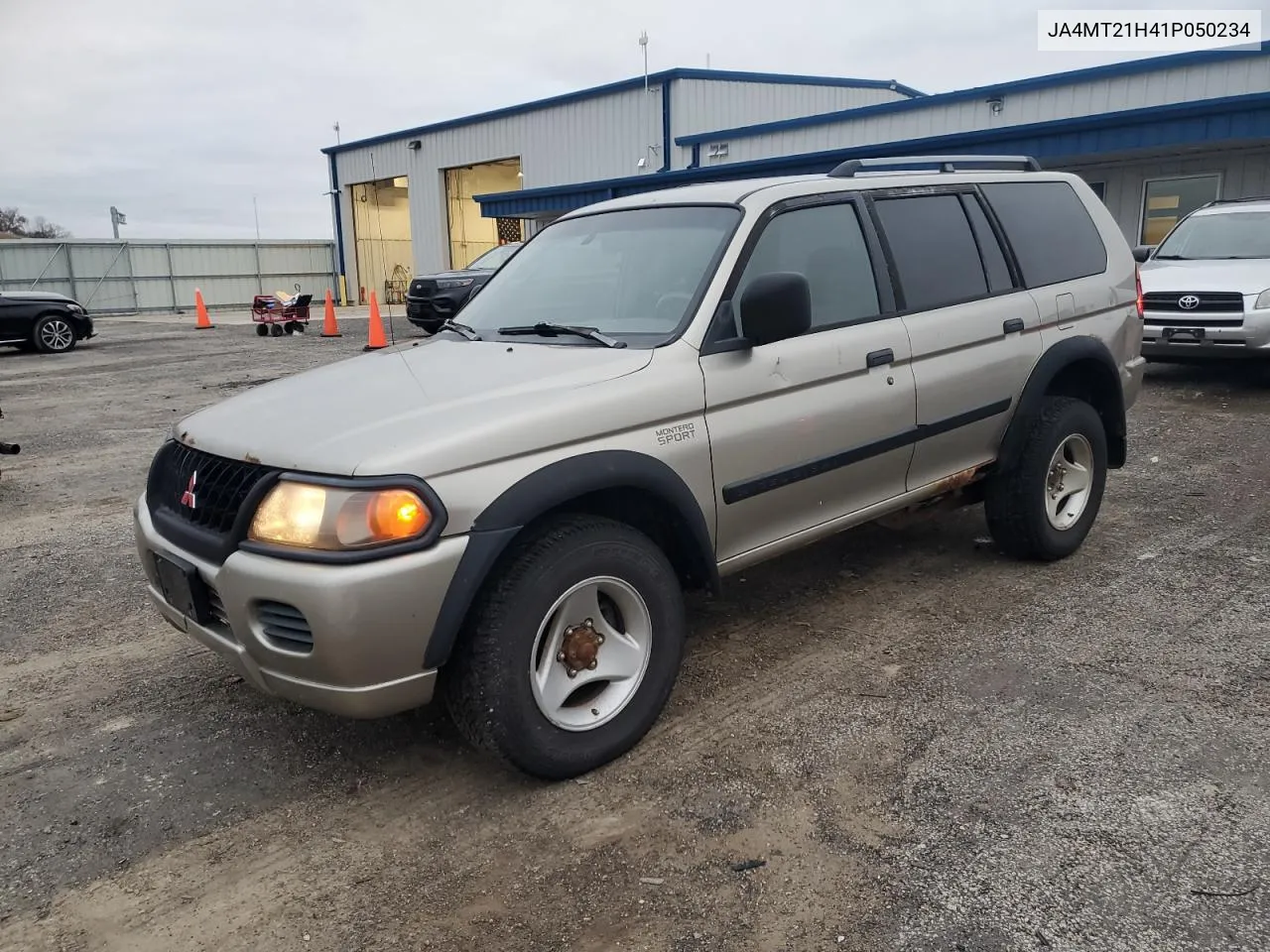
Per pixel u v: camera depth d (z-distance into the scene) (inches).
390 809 119.5
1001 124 671.8
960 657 154.8
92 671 161.3
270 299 816.9
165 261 1406.3
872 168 178.5
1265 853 103.9
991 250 181.2
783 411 142.4
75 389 503.2
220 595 112.6
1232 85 558.9
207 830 116.3
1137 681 144.6
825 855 106.9
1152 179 615.8
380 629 105.0
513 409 117.1
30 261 1305.4
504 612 113.3
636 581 126.1
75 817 119.5
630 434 124.9
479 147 1243.8
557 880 104.9
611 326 143.3
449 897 102.7
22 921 101.0
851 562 200.8
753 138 866.1
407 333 816.9
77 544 231.3
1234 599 175.2
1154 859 103.7
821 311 151.2
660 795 119.6
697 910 99.1
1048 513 189.0
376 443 109.3
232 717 144.5
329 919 100.0
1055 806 113.7
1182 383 406.0
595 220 168.9
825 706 140.5
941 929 94.7
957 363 168.1
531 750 117.6
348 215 1501.0
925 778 120.7
